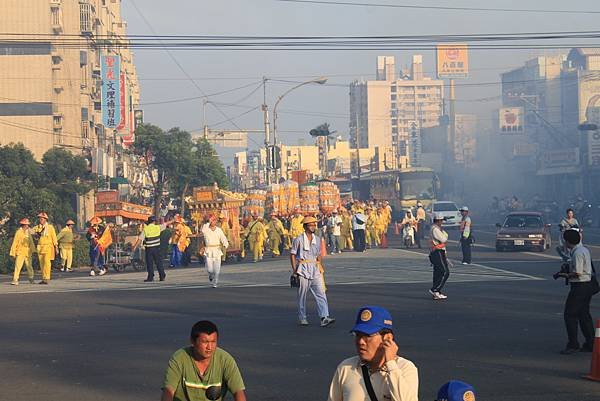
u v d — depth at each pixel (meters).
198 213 45.50
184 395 8.08
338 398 6.70
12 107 74.50
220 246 29.59
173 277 34.44
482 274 32.28
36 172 56.97
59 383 13.77
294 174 64.88
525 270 33.94
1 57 74.56
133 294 27.55
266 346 16.88
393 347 6.49
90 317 21.98
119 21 118.56
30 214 47.25
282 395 12.58
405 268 35.50
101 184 68.38
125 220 45.91
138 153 84.31
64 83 77.62
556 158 116.81
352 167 165.00
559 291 26.16
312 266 19.67
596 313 21.17
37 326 20.52
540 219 47.06
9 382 13.93
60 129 76.19
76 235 47.97
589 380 13.45
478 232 70.69
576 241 15.89
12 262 39.66
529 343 16.86
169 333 18.94
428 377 13.63
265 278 32.75
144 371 14.62
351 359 6.76
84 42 80.50
